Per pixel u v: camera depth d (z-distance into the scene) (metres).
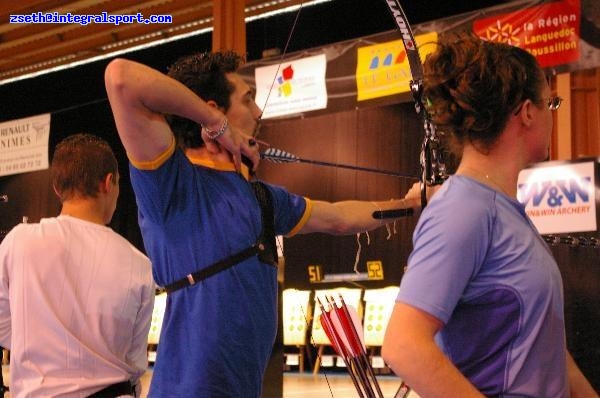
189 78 1.72
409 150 7.65
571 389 1.37
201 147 1.68
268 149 1.82
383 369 6.84
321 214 1.88
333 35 7.91
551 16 4.76
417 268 1.15
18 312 1.85
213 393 1.52
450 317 1.18
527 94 1.23
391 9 1.58
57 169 1.99
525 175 4.74
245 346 1.57
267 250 1.65
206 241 1.56
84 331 1.85
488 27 4.96
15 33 7.88
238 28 5.54
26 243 1.88
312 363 7.46
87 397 1.82
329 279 7.93
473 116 1.21
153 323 7.37
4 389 3.58
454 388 1.09
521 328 1.16
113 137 9.50
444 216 1.17
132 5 7.04
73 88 9.76
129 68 1.44
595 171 4.50
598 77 5.43
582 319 4.45
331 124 8.17
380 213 1.98
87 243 1.91
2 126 7.51
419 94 1.47
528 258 1.17
